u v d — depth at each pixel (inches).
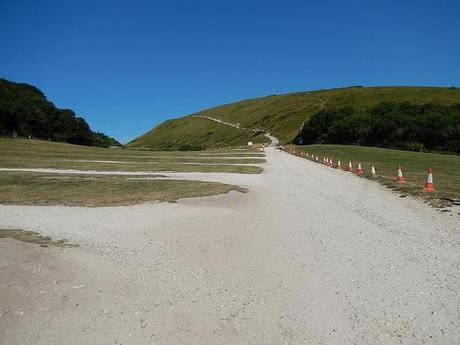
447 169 1146.0
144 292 274.7
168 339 215.8
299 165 1411.2
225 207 590.6
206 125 6929.1
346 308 248.1
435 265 316.8
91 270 316.2
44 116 3720.5
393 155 1755.7
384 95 5467.5
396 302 254.2
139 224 476.7
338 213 529.7
